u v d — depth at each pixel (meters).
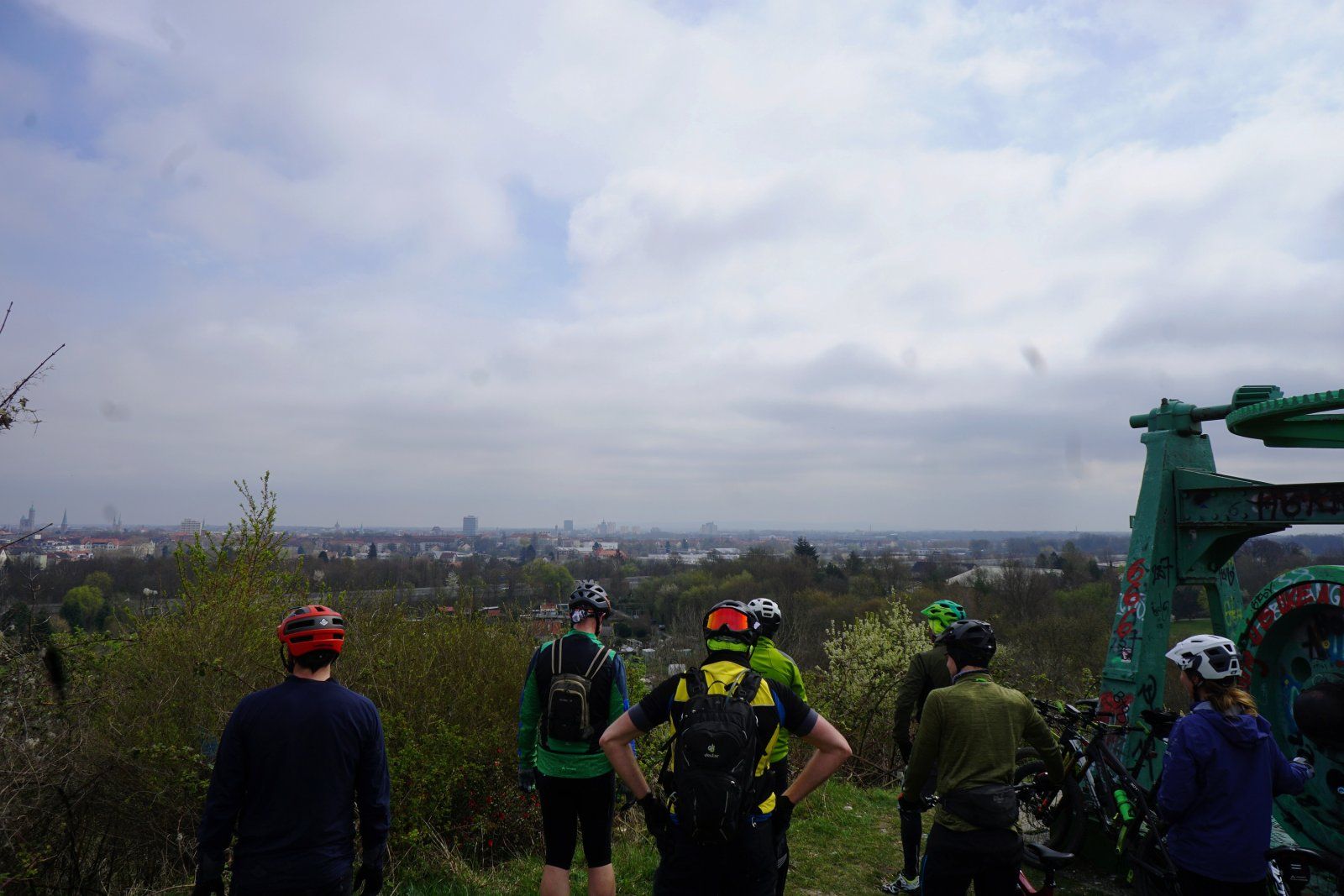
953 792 3.55
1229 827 3.49
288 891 2.84
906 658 10.30
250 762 2.93
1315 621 4.99
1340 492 5.04
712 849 2.99
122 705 5.48
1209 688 3.67
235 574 7.44
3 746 4.46
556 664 4.25
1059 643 35.28
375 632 6.66
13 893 4.17
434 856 5.46
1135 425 6.51
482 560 129.50
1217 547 5.97
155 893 4.59
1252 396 5.50
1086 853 5.76
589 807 4.18
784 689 3.19
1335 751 4.78
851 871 5.81
